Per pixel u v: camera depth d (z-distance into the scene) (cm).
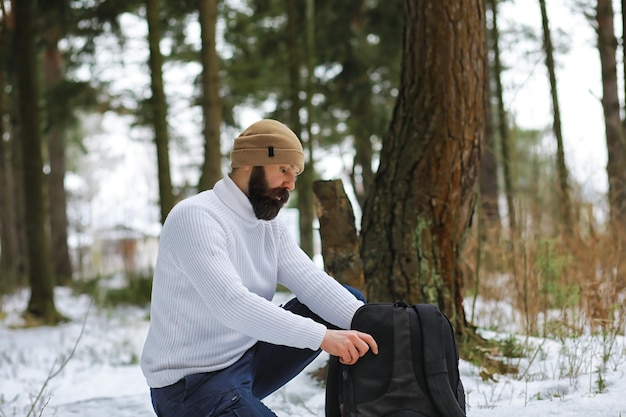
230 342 221
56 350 634
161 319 222
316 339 207
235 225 223
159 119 782
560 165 565
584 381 315
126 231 1192
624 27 550
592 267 442
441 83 401
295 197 1555
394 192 409
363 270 379
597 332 375
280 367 240
